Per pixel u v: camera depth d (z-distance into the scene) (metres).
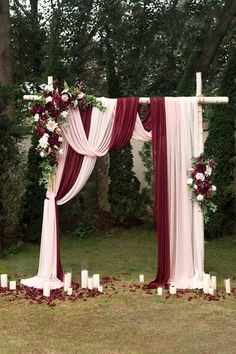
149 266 6.70
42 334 4.15
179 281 5.62
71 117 5.72
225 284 5.39
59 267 5.80
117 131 5.68
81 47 11.06
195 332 4.17
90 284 5.52
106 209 9.47
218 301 5.05
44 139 5.57
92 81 11.16
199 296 5.22
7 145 7.25
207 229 8.32
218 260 7.01
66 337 4.08
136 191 9.05
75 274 6.26
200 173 5.56
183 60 10.93
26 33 10.98
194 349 3.79
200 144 5.66
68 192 5.82
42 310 4.79
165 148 5.63
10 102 7.66
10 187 7.30
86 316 4.61
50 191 5.78
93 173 9.36
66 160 5.78
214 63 11.23
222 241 8.17
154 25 10.91
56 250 5.76
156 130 5.65
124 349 3.80
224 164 8.25
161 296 5.23
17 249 7.61
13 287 5.52
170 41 10.94
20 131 7.30
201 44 10.83
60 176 5.79
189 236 5.67
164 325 4.35
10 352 3.75
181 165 5.68
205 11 10.91
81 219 8.93
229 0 9.54
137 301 5.06
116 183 8.98
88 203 9.23
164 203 5.63
